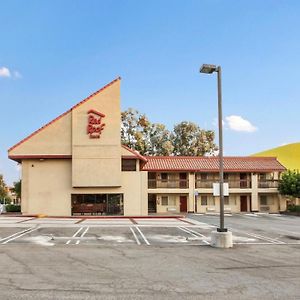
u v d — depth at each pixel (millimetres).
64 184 41562
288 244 19312
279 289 9484
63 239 20609
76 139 41188
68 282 10086
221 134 17891
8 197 116875
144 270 11797
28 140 41406
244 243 19562
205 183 57156
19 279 10406
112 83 41875
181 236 22531
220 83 18047
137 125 80062
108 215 41375
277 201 58969
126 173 41875
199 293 9062
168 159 59625
